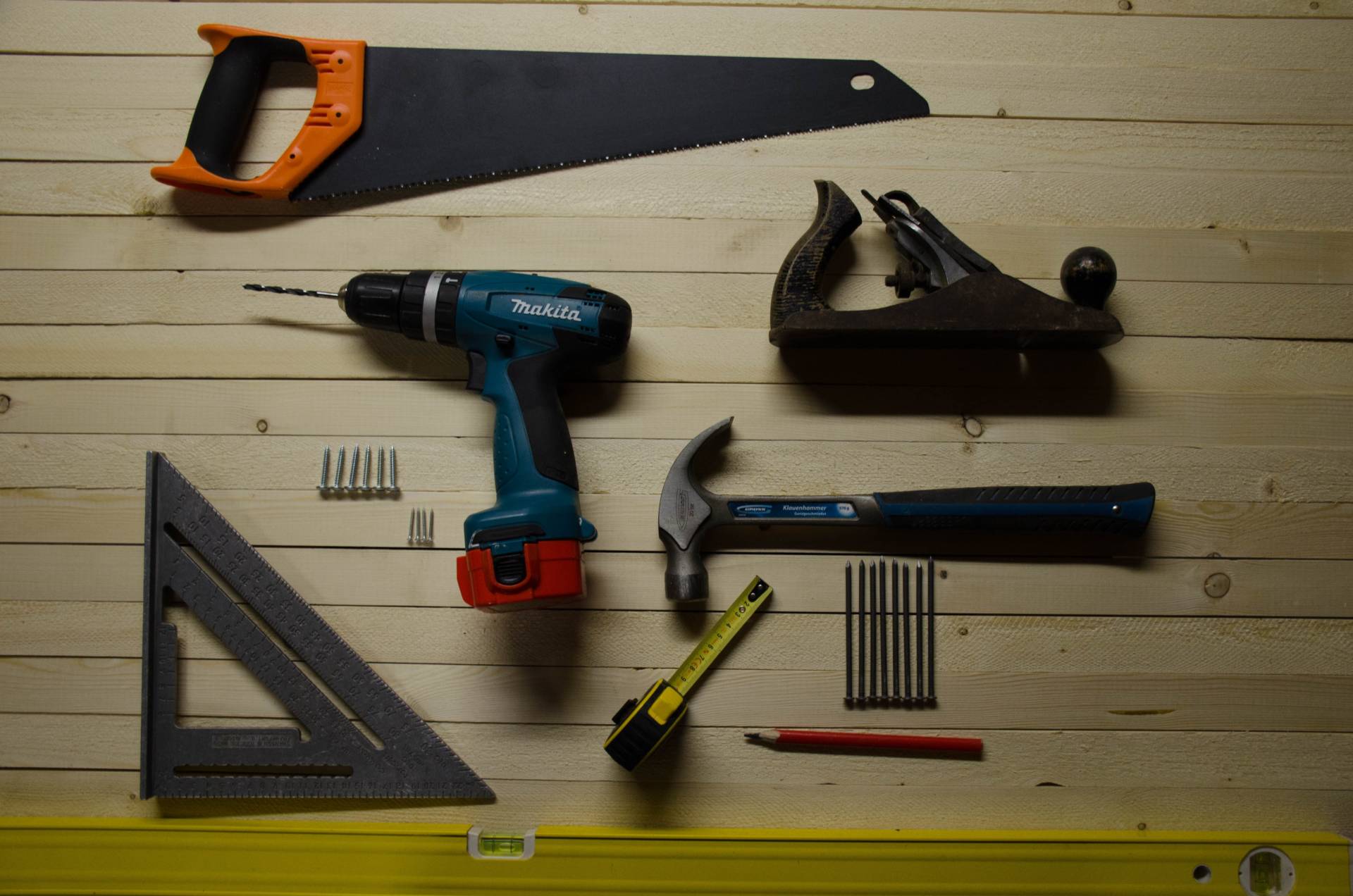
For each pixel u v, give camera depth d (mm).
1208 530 1412
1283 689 1388
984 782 1368
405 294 1304
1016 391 1433
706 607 1391
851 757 1372
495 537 1229
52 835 1319
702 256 1457
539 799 1362
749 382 1435
